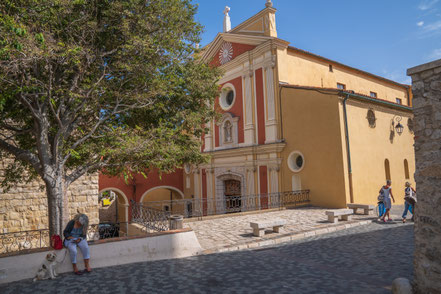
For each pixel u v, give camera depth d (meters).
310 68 20.27
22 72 6.51
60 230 7.51
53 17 6.82
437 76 4.44
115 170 9.20
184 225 11.67
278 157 17.59
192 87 9.63
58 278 6.01
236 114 20.86
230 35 20.98
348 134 14.72
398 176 17.31
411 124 19.00
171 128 9.62
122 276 6.05
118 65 7.86
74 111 7.85
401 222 10.99
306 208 14.79
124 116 9.43
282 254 7.55
